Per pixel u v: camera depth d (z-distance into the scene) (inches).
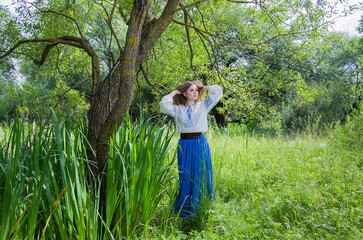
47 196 77.1
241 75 188.1
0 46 177.9
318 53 443.8
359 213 118.9
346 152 225.5
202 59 206.5
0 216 77.7
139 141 101.0
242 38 184.5
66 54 194.2
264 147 262.7
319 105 531.2
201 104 135.3
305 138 292.5
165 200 138.0
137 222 101.7
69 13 160.7
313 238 106.1
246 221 118.7
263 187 155.9
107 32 322.0
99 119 112.0
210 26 193.3
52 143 95.0
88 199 85.4
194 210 125.0
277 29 170.2
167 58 208.1
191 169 129.8
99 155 103.3
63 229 78.9
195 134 131.2
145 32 116.1
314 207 126.8
